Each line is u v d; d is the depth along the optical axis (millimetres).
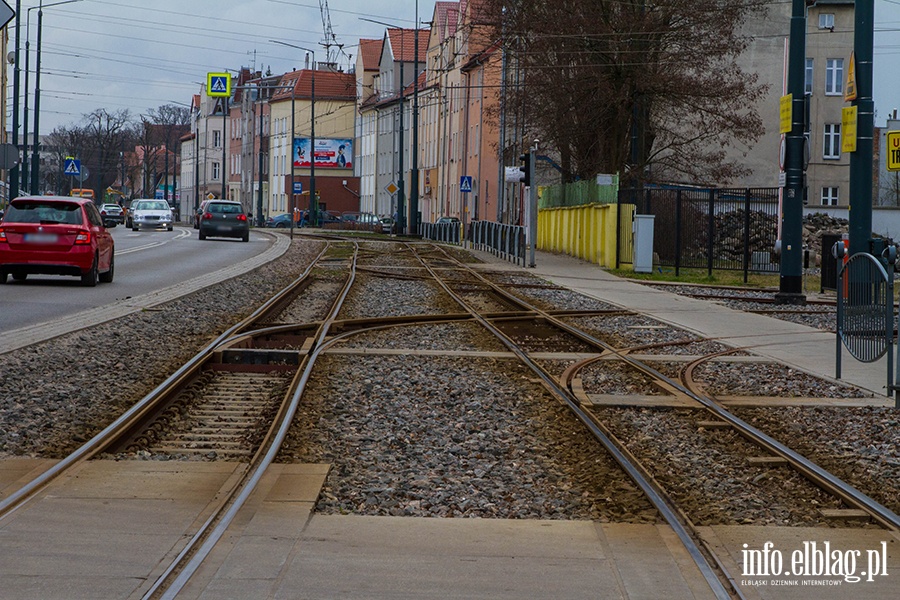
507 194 65062
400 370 13625
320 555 6094
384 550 6242
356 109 117938
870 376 13852
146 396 10922
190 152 156750
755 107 56188
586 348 16938
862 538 6746
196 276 29062
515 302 24094
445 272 35281
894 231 50188
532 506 7465
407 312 21766
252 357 14352
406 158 98688
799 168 25766
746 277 33219
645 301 25672
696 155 45688
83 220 24266
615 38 40875
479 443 9617
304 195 116375
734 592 5664
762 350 16641
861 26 20500
